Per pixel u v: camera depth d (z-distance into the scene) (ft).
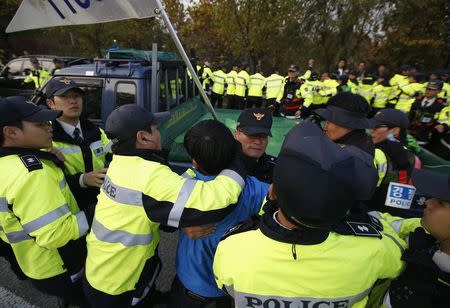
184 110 13.07
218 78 25.49
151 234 4.36
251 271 2.95
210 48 53.88
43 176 4.68
